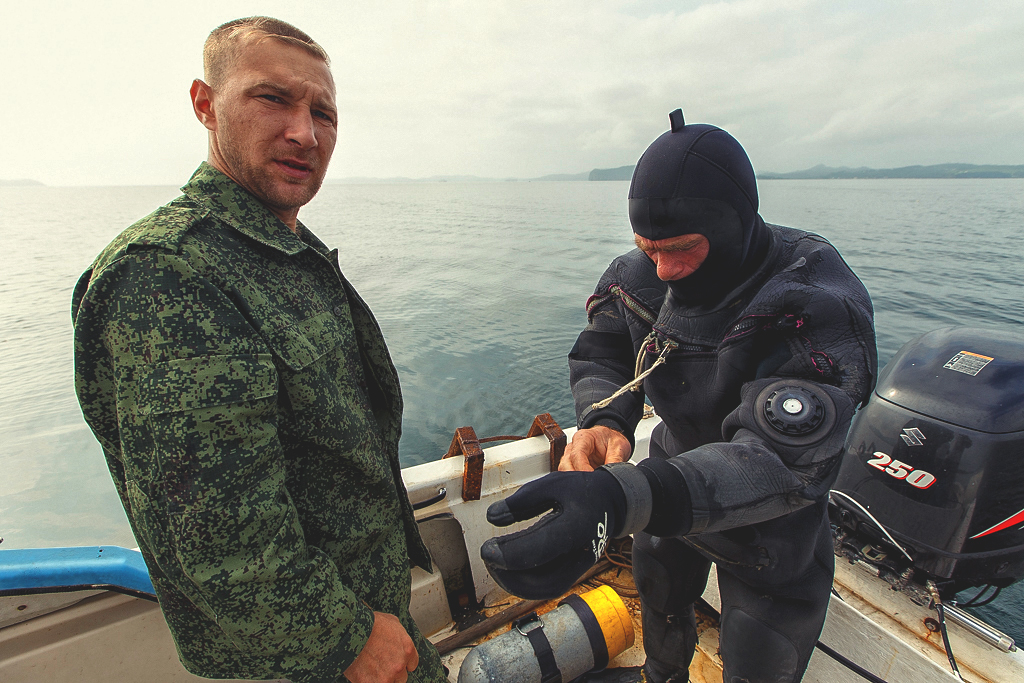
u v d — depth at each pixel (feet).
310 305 3.03
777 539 3.82
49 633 3.96
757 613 4.04
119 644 4.19
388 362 3.79
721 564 4.13
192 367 2.33
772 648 4.00
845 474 6.27
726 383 3.50
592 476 2.25
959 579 5.49
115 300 2.38
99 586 3.93
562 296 45.14
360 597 3.37
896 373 6.26
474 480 6.06
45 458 18.08
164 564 2.51
